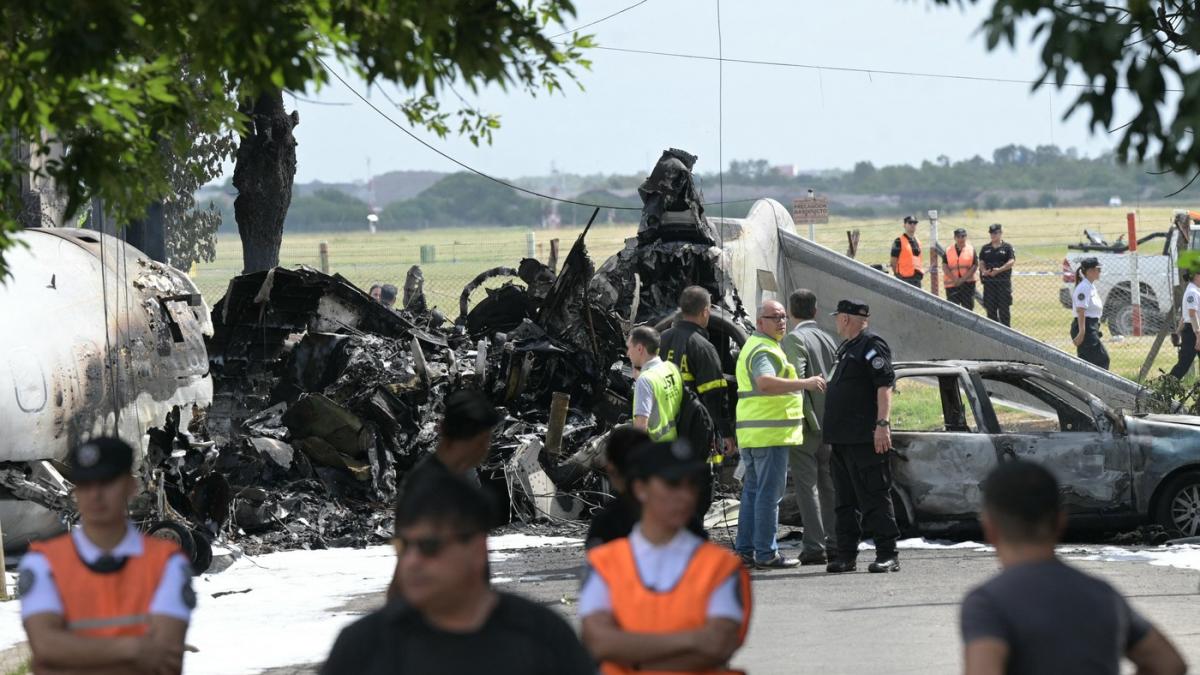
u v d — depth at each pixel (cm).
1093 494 4881
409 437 5750
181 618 1853
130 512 4931
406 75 2003
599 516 2186
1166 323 7694
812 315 4522
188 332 5403
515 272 7012
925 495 4953
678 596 1700
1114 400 7888
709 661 1691
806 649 3156
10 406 4550
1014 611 1462
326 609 3991
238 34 1919
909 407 7512
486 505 1423
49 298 4866
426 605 1407
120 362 4981
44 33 2064
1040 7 1769
